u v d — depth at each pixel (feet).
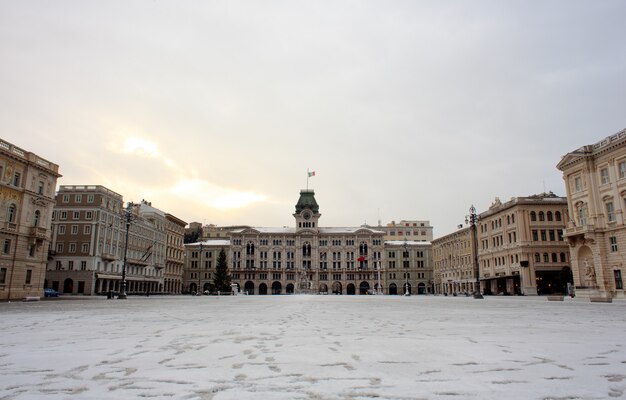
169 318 71.61
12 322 63.21
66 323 61.52
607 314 79.36
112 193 299.17
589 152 199.21
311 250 490.08
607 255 189.57
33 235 187.11
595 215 194.08
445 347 37.06
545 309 98.32
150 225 363.76
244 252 486.79
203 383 24.58
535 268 266.77
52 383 24.61
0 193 171.83
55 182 207.51
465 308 104.94
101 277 282.56
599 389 23.08
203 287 486.38
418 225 579.48
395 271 488.44
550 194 291.38
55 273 275.39
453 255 398.83
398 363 30.04
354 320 66.95
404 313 84.74
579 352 34.32
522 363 29.91
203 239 531.91
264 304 138.10
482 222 332.80
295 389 23.25
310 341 41.19
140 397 21.79
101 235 285.84
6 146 176.04
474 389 23.12
